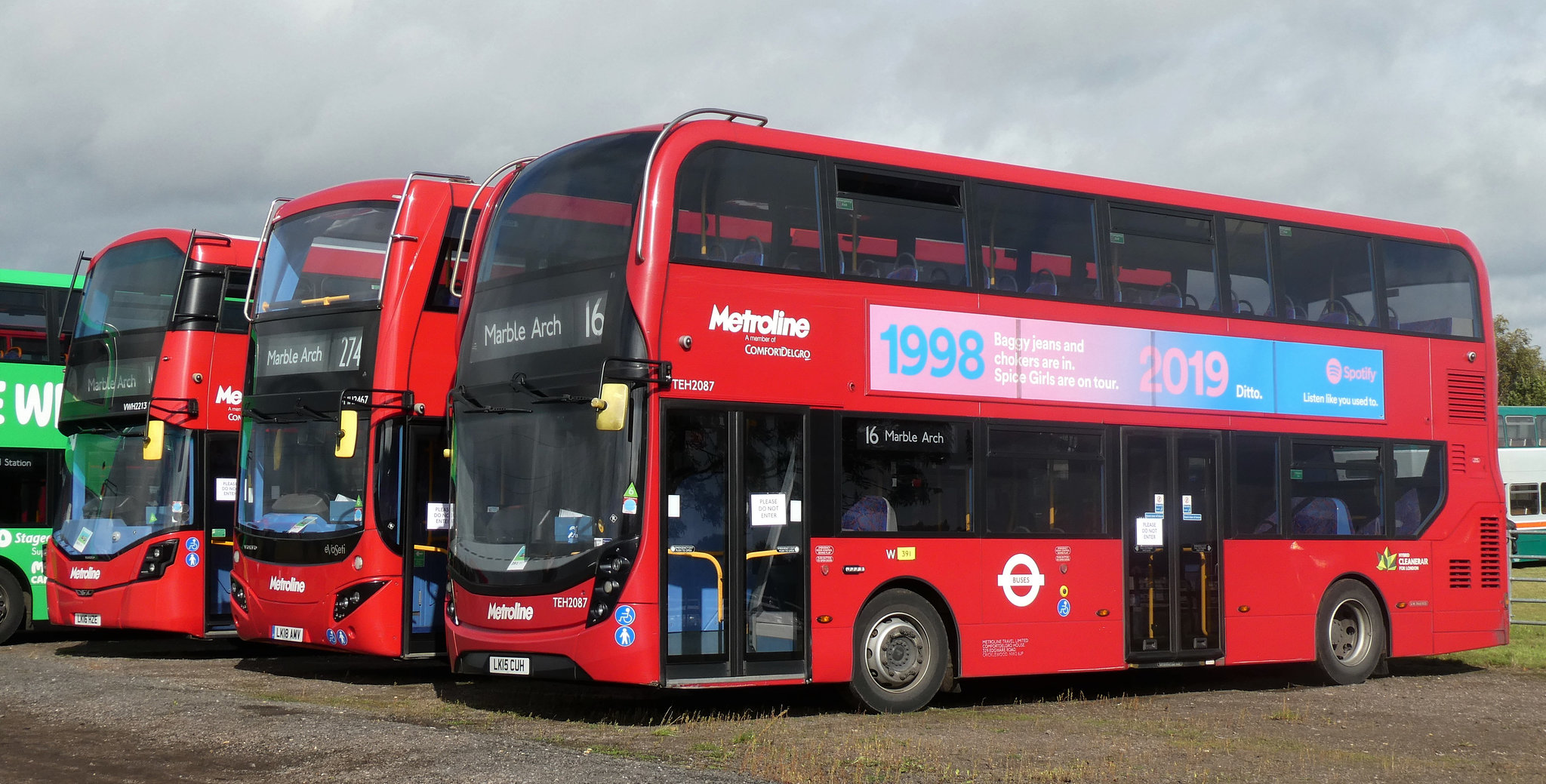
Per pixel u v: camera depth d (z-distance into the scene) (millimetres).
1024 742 11320
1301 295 16688
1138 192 15469
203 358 18734
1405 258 17766
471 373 13227
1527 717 13672
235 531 16422
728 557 12266
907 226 13727
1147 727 12484
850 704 13188
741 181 12758
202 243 18953
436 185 16094
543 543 12266
